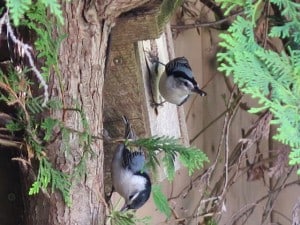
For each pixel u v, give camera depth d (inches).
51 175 102.4
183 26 180.7
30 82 99.7
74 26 104.2
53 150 103.6
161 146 112.8
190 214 188.7
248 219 212.4
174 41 183.6
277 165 184.2
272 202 197.5
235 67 81.7
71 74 104.8
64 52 104.0
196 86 149.1
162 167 139.4
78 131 103.4
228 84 194.5
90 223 107.4
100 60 108.4
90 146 104.7
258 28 138.1
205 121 196.1
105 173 135.6
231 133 201.5
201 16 189.3
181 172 186.4
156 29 121.4
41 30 95.2
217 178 197.8
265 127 182.2
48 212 106.4
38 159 103.0
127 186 128.5
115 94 133.6
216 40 194.4
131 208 128.8
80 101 105.8
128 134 127.5
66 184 103.7
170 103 153.6
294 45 93.4
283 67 85.7
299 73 85.3
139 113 135.1
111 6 106.0
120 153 128.3
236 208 205.6
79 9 104.1
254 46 86.0
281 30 90.9
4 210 122.8
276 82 82.8
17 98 97.0
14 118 102.7
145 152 126.3
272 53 86.1
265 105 80.0
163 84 145.2
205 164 196.7
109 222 113.0
